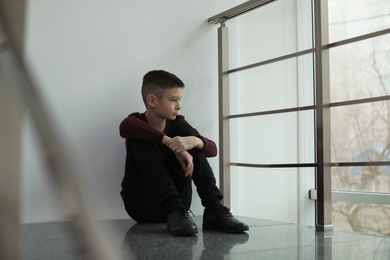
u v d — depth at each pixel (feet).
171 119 5.09
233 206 6.67
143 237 4.01
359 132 7.21
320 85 4.65
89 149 5.45
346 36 7.50
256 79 7.01
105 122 5.58
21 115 1.14
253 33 7.00
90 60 5.54
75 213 0.89
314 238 4.04
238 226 4.22
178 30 6.21
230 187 6.50
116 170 5.60
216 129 6.45
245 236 4.10
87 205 0.91
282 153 7.22
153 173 4.34
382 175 6.85
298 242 3.79
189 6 6.32
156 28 6.04
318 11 4.68
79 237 0.87
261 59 7.06
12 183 2.20
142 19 5.94
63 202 0.90
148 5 5.99
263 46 7.09
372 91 7.02
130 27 5.84
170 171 4.89
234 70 6.22
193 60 6.31
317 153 4.66
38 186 5.04
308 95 7.49
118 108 5.68
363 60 7.20
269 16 7.19
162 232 4.34
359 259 3.06
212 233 4.24
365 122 7.12
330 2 7.77
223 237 4.02
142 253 3.25
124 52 5.78
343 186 7.47
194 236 4.06
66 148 0.99
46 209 5.07
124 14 5.80
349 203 7.41
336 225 7.59
